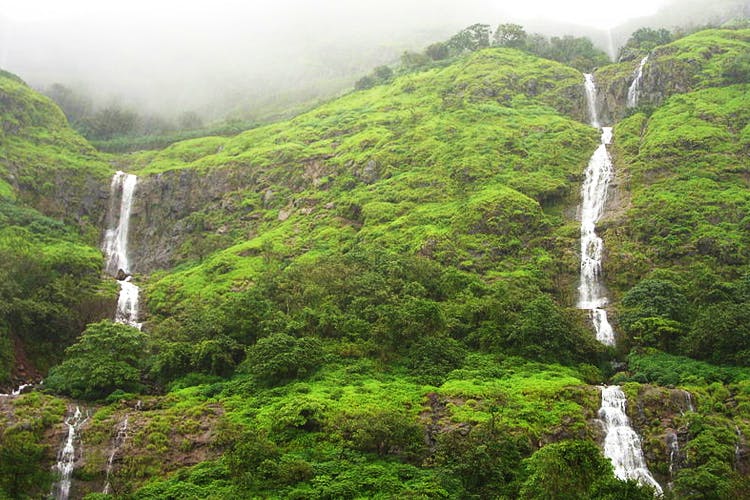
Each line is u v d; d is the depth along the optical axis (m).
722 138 85.06
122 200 108.75
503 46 139.25
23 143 110.12
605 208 81.88
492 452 40.44
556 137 97.38
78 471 45.19
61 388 53.62
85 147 121.12
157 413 49.53
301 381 52.09
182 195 106.88
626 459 45.38
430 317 56.91
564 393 48.53
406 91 125.44
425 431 44.50
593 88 117.19
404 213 82.75
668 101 99.75
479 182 85.12
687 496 38.97
